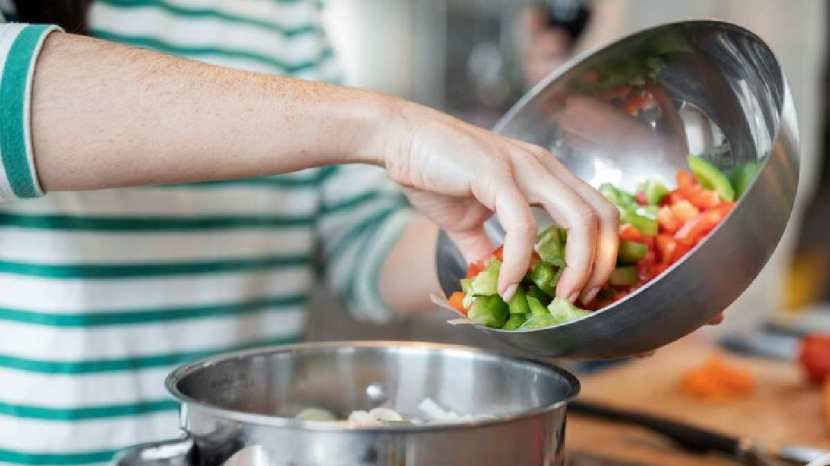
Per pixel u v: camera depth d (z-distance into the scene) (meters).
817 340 1.26
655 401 1.20
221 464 0.44
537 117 0.74
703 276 0.53
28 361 0.85
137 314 0.91
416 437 0.43
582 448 0.95
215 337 0.97
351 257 1.08
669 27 0.65
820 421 1.12
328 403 0.59
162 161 0.56
